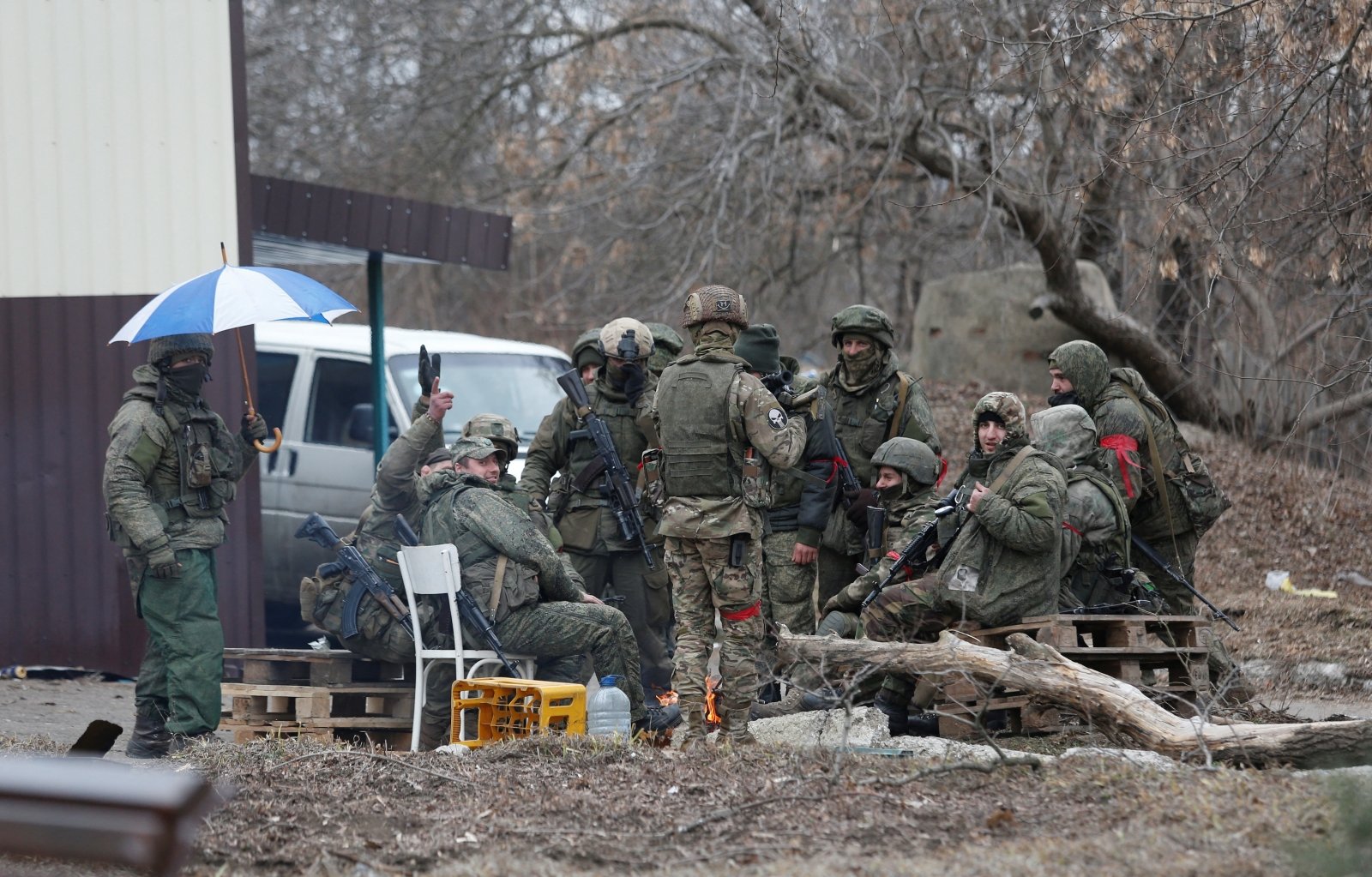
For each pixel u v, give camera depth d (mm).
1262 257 33062
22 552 34781
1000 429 24297
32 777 9555
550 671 26281
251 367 35250
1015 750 22156
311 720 25672
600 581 28156
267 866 15625
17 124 34406
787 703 25641
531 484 28234
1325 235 35469
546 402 41812
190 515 25078
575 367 29250
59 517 34812
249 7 88438
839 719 22297
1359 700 30531
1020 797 17172
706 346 21688
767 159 55844
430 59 76312
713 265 55344
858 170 56938
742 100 55438
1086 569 26703
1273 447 50125
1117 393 28125
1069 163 48062
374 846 16094
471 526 25453
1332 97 32656
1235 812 15531
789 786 18000
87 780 9578
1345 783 14828
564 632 25266
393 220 39719
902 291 72312
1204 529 28891
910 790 17703
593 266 65250
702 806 17422
